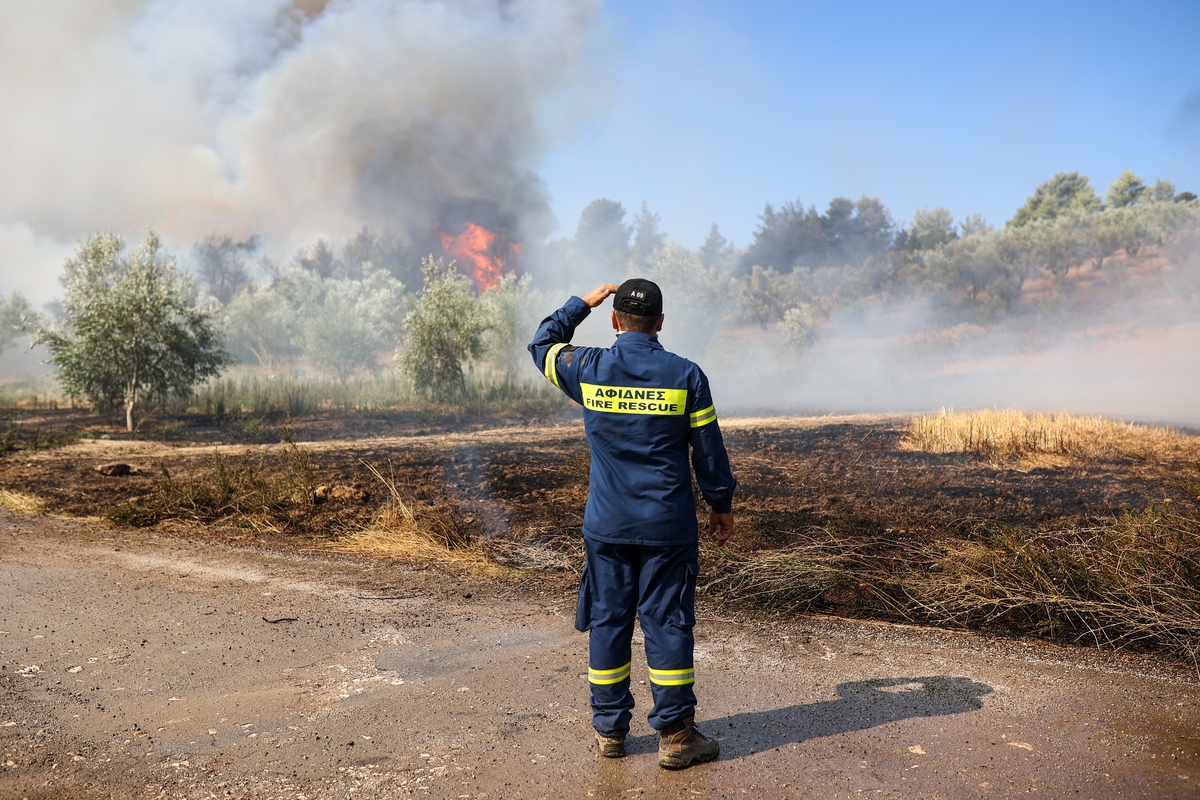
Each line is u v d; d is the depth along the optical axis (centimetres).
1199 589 395
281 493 743
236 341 4000
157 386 1567
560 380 275
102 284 1516
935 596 432
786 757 260
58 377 1564
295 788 240
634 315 270
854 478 781
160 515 694
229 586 484
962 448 959
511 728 284
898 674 334
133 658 356
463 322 1842
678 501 258
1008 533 505
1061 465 841
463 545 584
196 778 246
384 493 764
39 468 954
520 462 937
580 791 238
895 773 247
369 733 279
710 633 394
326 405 1802
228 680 330
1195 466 612
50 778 245
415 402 1820
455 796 235
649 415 257
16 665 344
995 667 341
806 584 450
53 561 542
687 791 238
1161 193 6378
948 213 5875
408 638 387
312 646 375
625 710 260
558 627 405
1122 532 468
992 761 253
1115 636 375
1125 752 258
